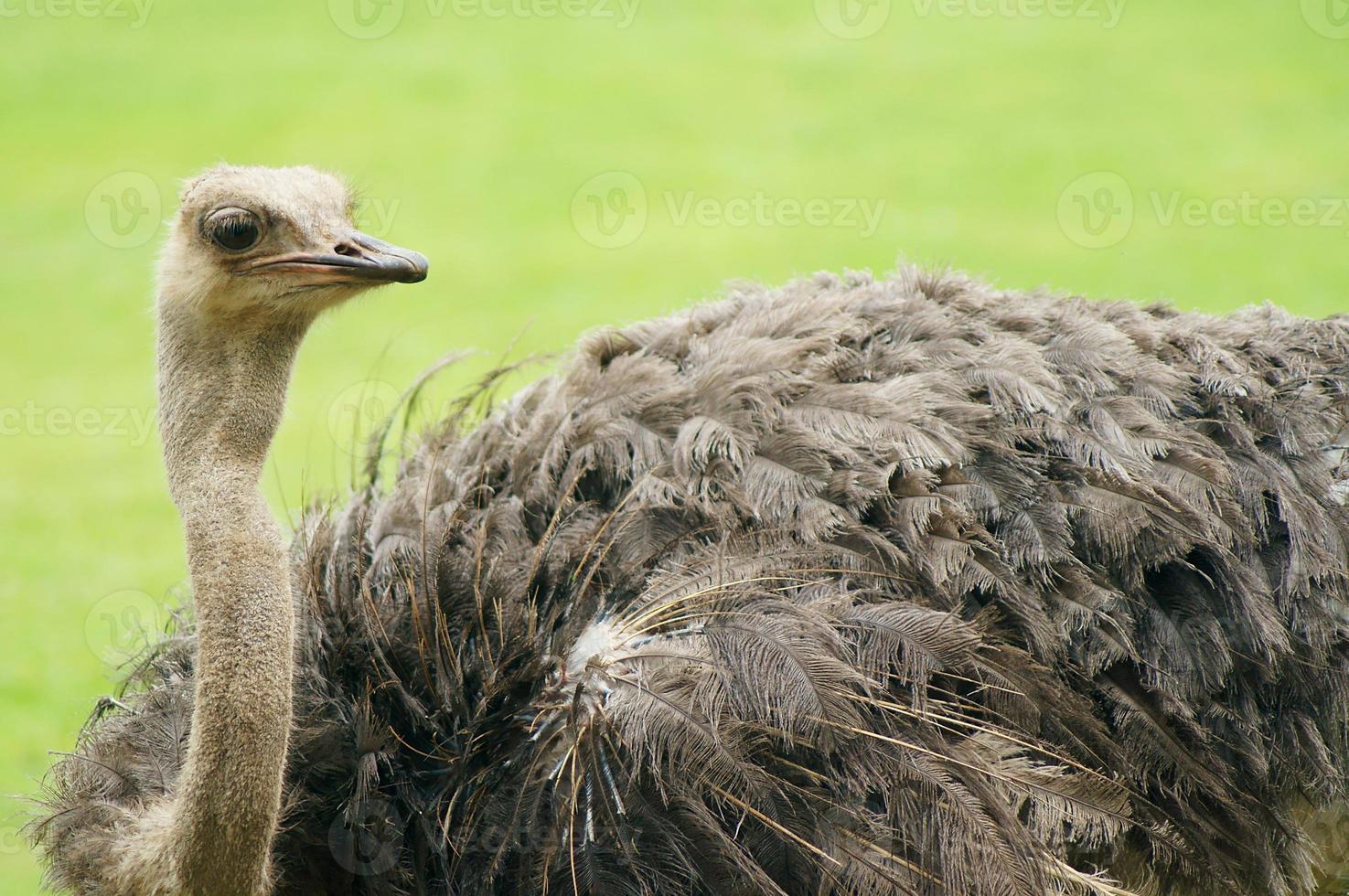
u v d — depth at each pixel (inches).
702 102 1828.2
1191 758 428.8
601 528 439.5
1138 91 1824.6
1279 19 2081.7
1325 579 457.7
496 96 1857.8
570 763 403.5
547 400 492.1
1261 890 437.1
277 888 411.8
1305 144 1624.0
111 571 890.1
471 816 408.8
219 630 361.1
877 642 411.5
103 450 1088.2
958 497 442.6
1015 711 412.5
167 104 1828.2
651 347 505.4
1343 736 458.9
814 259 1366.9
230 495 368.2
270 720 362.0
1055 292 562.3
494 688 415.5
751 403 460.4
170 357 377.4
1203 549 449.4
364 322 1245.7
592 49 2048.5
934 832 392.5
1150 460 454.6
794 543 431.2
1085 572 434.3
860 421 452.8
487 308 1268.5
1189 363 494.6
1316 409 486.6
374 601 443.5
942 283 524.1
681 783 394.3
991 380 468.4
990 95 1828.2
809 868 392.5
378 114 1792.6
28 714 713.6
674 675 405.4
